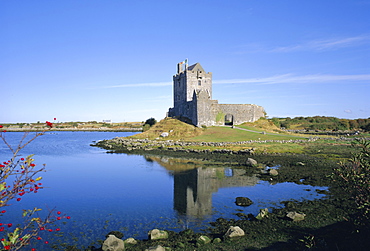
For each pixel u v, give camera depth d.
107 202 27.59
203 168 44.03
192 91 94.12
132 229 20.72
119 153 66.06
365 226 15.81
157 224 21.62
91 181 37.09
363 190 14.29
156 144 72.38
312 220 20.72
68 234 19.83
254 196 28.30
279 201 26.44
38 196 29.91
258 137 70.56
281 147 58.34
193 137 75.25
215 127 84.81
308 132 94.50
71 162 54.12
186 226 21.08
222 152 56.72
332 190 29.19
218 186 32.66
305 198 26.92
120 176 39.97
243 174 38.78
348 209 22.61
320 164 42.09
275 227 19.75
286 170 39.50
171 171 42.75
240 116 90.38
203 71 95.38
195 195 29.36
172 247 17.22
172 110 105.56
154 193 30.62
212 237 18.80
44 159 58.72
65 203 27.42
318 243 16.25
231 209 24.67
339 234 17.09
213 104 87.81
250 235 18.56
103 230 20.56
